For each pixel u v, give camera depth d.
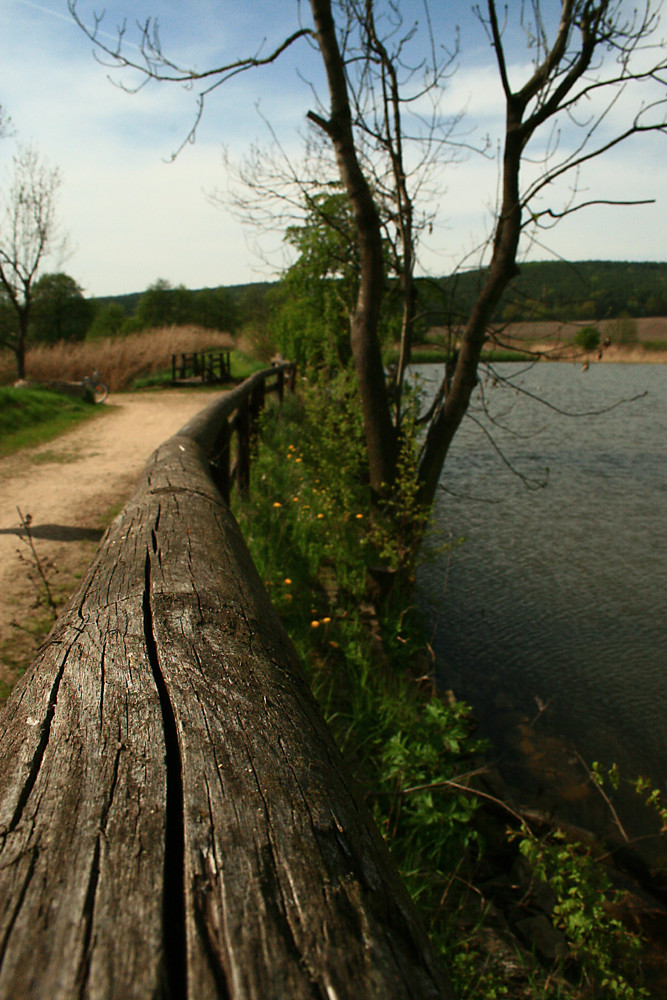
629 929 2.78
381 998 0.58
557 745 4.20
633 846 3.34
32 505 7.25
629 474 12.36
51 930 0.60
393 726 3.58
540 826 3.32
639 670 5.11
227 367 24.30
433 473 5.78
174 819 0.77
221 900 0.65
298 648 3.88
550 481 11.71
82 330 56.47
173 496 2.40
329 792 0.91
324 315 11.82
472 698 4.66
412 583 5.84
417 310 6.39
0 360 23.64
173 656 1.20
